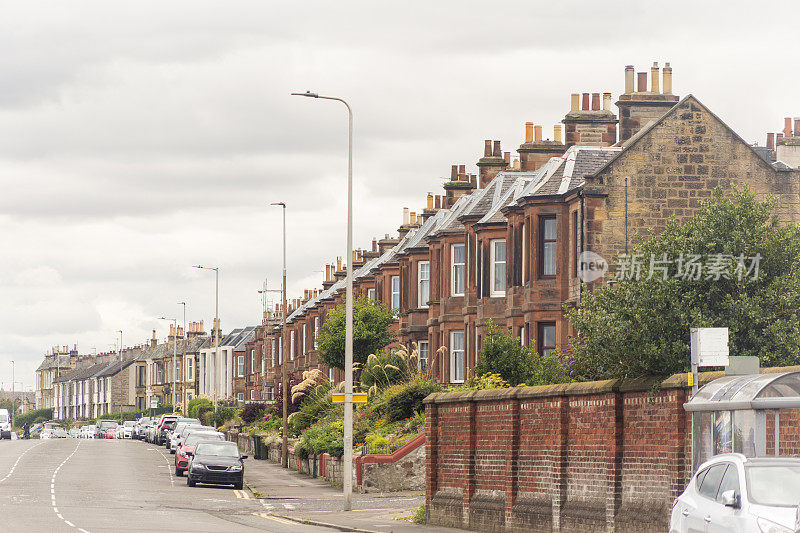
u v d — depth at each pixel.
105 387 189.12
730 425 19.61
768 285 24.62
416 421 47.91
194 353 161.00
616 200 42.94
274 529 30.50
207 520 33.56
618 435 23.98
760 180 43.31
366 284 85.06
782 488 16.23
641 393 23.31
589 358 25.84
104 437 138.25
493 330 41.81
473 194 62.28
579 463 25.47
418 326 67.00
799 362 23.91
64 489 45.75
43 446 90.50
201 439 53.62
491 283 53.03
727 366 21.33
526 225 47.34
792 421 19.09
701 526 16.92
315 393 66.38
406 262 70.06
